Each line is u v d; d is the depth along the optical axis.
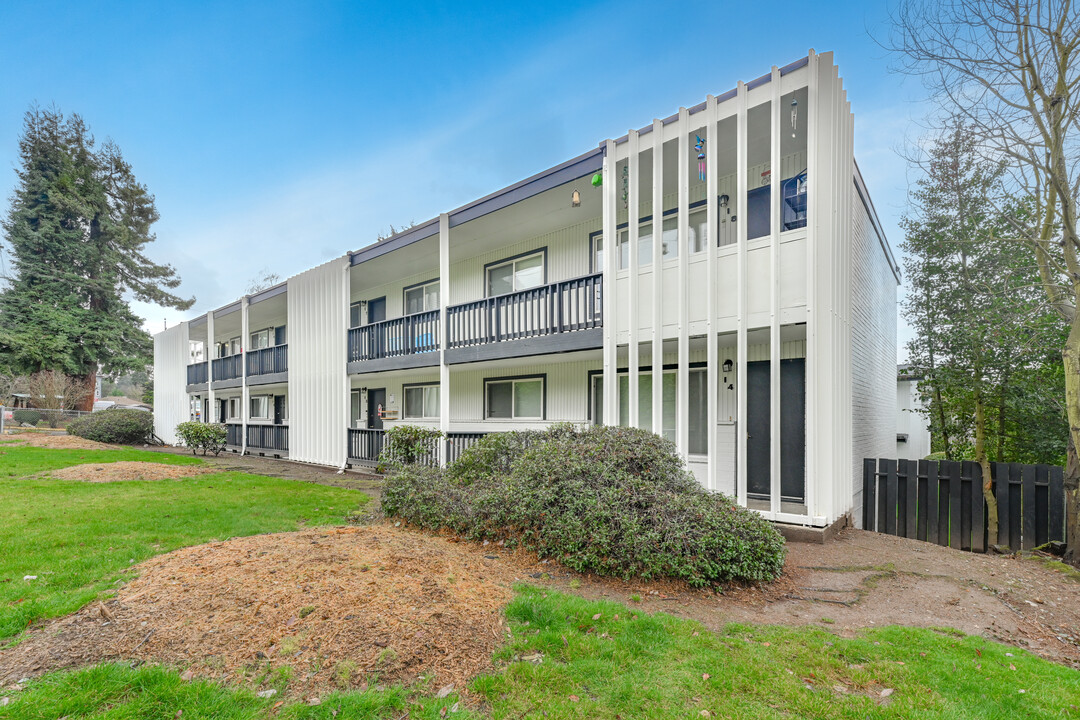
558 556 4.71
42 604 3.50
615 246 7.74
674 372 8.61
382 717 2.42
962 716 2.51
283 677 2.66
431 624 3.13
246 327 16.61
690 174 8.20
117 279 30.67
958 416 10.38
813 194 6.00
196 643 2.91
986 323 8.45
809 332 5.99
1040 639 3.65
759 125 6.91
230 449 17.84
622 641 3.20
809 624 3.67
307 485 9.61
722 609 3.92
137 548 5.03
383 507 6.43
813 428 6.00
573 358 9.27
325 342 13.12
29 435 19.50
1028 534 6.41
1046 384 8.44
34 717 2.30
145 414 21.58
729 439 8.02
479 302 9.76
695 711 2.53
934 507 7.17
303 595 3.36
